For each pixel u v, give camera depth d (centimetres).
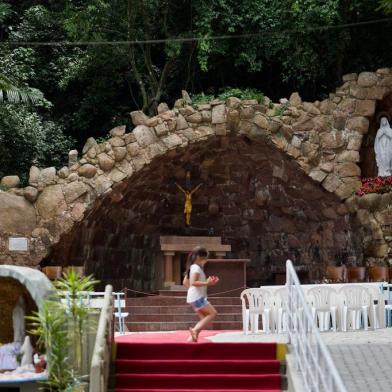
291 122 2588
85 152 2533
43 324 1148
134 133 2536
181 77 3170
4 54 2995
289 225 2781
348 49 2992
